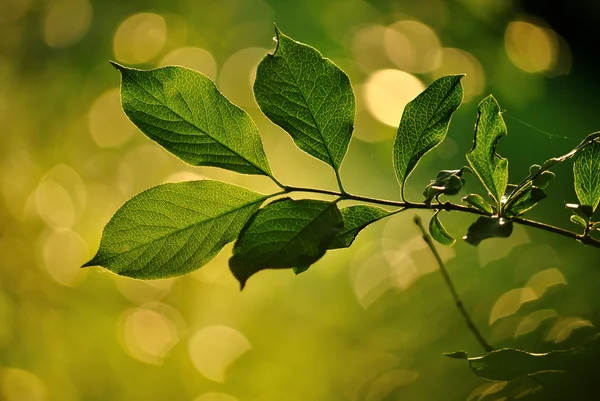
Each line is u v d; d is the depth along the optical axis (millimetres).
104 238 621
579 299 856
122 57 2477
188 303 1943
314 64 627
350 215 637
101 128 2291
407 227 1910
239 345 1775
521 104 2227
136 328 1884
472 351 1017
